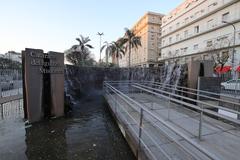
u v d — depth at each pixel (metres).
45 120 5.73
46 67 5.93
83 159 3.38
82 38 30.72
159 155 2.90
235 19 22.69
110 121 5.75
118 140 4.24
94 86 12.08
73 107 7.75
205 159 2.75
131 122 4.54
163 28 41.84
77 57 30.33
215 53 25.25
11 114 6.09
